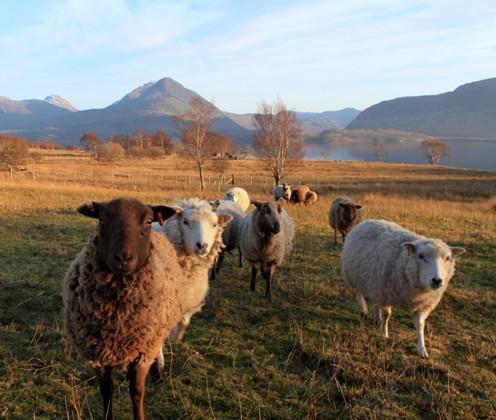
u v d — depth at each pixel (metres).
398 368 2.51
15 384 2.21
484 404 2.17
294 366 2.52
